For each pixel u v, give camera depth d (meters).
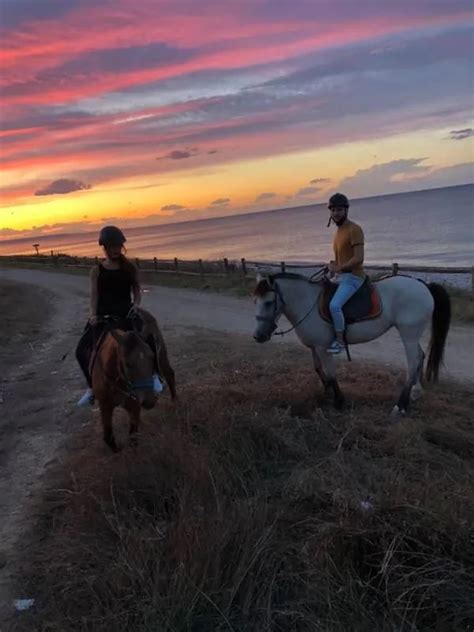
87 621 3.32
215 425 5.61
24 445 6.80
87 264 43.12
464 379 7.88
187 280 25.14
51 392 9.09
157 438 5.30
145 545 3.74
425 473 4.51
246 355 9.99
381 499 3.92
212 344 11.29
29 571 4.02
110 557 3.89
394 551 3.36
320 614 3.20
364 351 10.09
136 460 4.97
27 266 48.56
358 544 3.56
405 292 6.47
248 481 4.71
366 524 3.67
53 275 37.12
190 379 8.57
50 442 6.79
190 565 3.47
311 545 3.66
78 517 4.46
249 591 3.35
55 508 4.91
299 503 4.27
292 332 12.61
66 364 11.01
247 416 5.81
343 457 4.96
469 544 3.47
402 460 4.96
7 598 3.77
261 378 8.16
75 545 4.14
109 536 4.15
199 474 4.54
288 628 3.19
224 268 25.91
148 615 3.18
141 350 4.89
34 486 5.55
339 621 3.08
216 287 21.94
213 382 8.03
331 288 6.50
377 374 7.97
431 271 16.00
